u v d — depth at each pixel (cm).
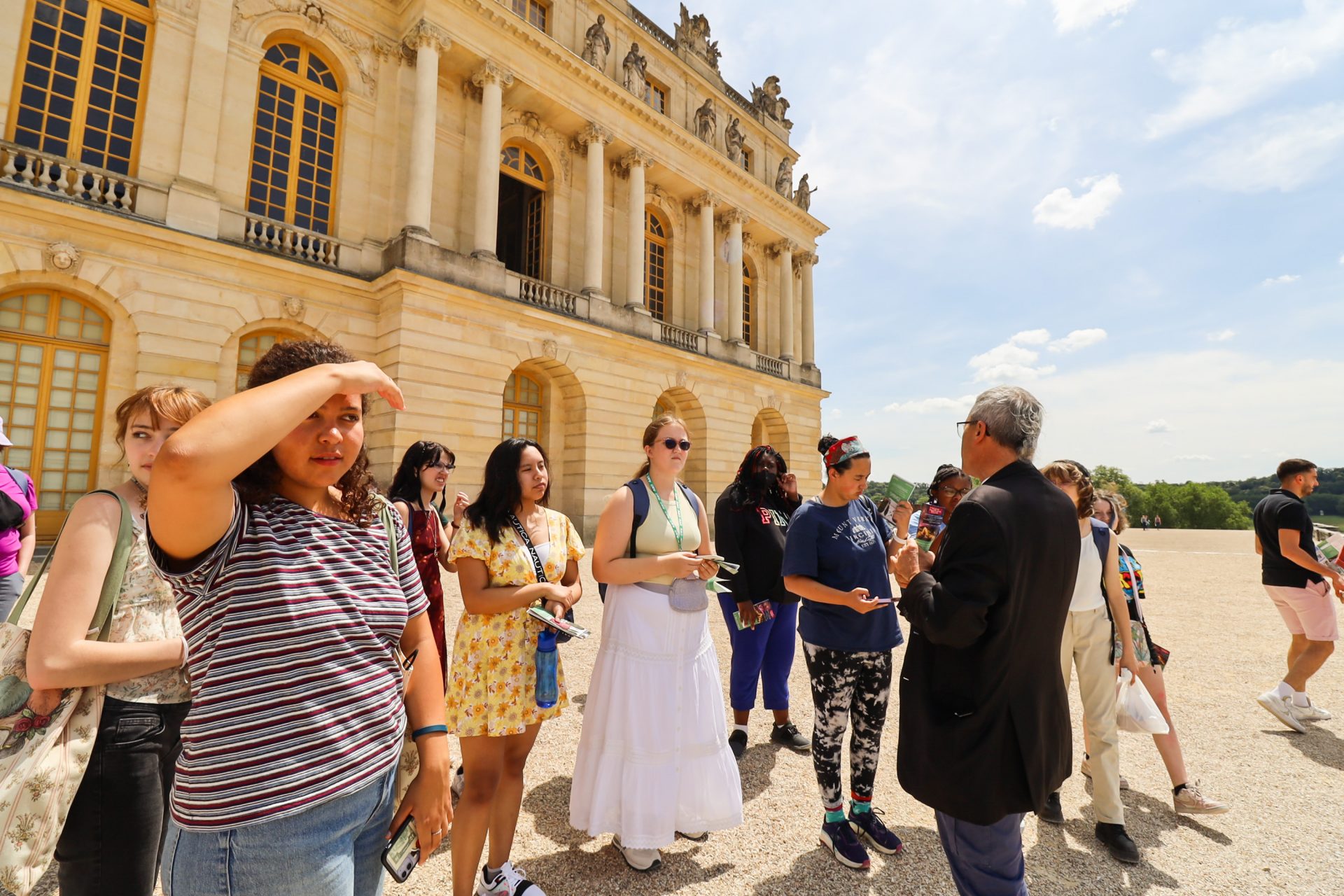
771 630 457
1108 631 337
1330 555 559
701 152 2342
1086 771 382
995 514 203
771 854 310
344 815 132
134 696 188
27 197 1056
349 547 146
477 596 271
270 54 1461
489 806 256
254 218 1355
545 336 1772
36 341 1104
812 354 2980
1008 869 206
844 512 343
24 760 164
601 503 1909
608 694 299
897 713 529
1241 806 365
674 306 2394
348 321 1485
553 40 1817
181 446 110
